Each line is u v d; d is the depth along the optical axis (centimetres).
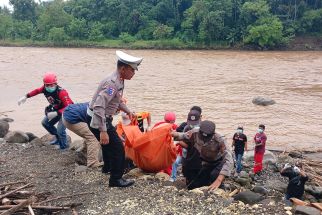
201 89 3114
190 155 702
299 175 801
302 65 4916
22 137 1108
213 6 8425
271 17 8244
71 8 10088
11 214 572
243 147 1070
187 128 750
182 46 8238
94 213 591
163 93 2914
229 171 683
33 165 841
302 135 1797
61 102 956
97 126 608
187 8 9469
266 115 2222
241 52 7375
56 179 744
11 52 6800
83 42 8738
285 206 620
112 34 9412
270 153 1202
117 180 675
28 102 2478
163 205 606
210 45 8256
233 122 2044
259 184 944
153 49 8200
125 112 779
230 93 2944
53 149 984
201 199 625
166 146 751
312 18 8469
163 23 9331
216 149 683
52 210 601
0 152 959
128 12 9281
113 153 655
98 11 9662
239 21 8400
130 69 617
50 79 937
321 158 1377
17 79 3541
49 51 7200
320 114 2270
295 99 2736
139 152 757
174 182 742
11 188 691
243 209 597
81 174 760
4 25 9538
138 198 633
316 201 862
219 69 4450
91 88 3117
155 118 2092
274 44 8012
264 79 3678
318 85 3344
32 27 9794
